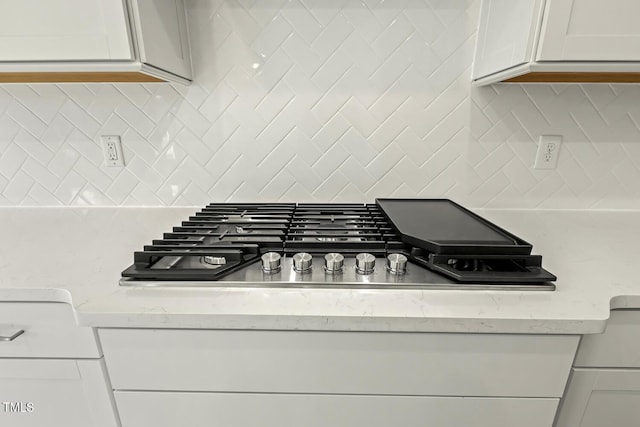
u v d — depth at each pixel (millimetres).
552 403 722
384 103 1145
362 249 832
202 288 713
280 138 1185
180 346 696
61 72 870
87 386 791
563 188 1221
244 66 1113
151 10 856
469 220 952
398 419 754
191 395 740
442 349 687
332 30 1079
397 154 1195
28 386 798
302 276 740
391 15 1063
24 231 1043
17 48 795
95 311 645
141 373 723
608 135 1154
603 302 669
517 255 734
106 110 1156
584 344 720
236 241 831
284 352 696
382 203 1125
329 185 1231
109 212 1218
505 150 1186
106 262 839
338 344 687
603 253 898
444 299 682
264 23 1073
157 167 1220
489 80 1001
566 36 756
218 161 1212
